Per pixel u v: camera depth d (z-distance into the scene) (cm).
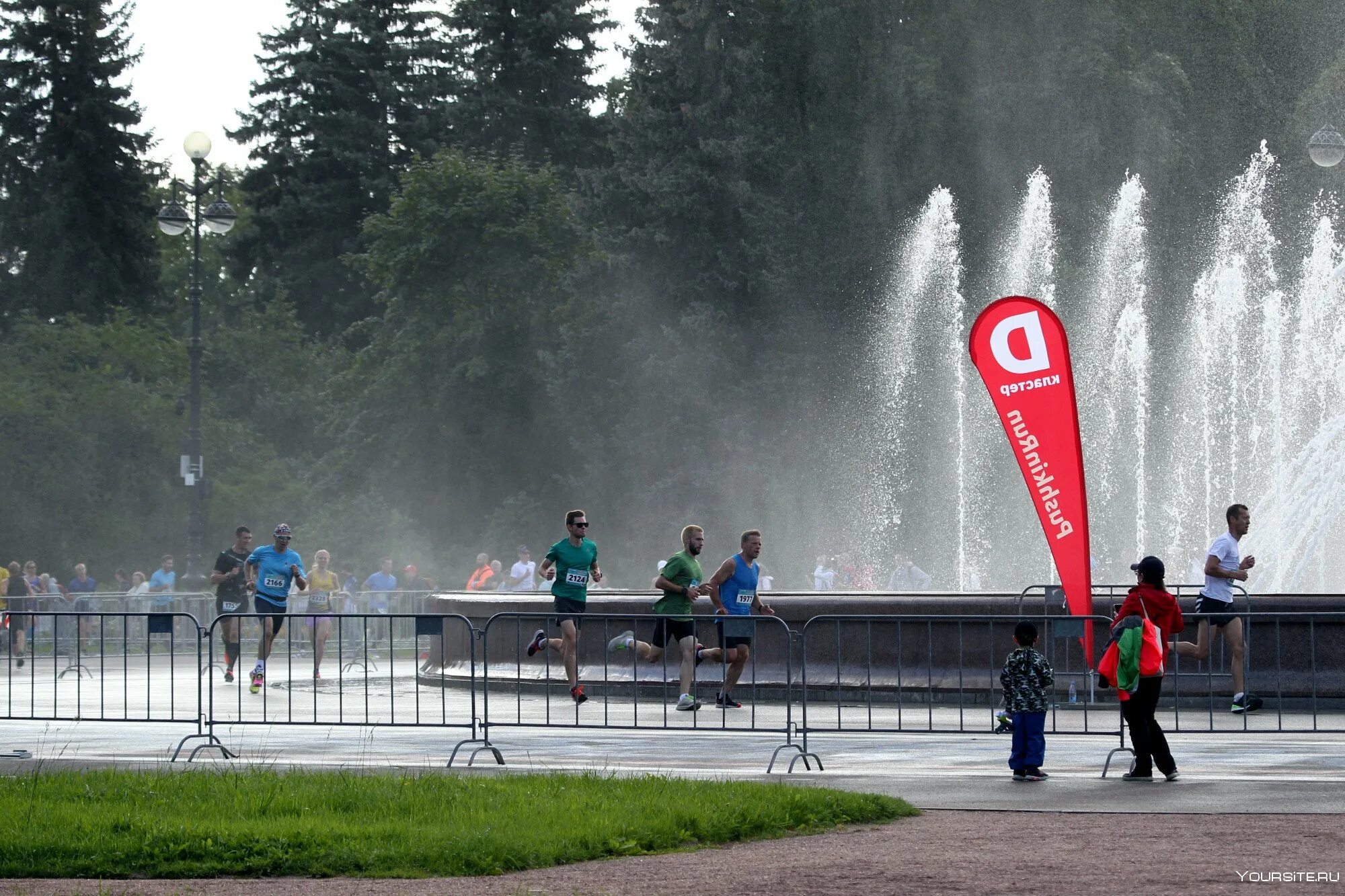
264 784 2377
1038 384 3106
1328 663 3631
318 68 16588
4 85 15000
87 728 3603
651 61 11856
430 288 12775
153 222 15338
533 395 12594
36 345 12275
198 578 8162
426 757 3002
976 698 3775
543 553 12300
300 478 13188
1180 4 11450
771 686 3956
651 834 1980
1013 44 11281
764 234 11288
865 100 11519
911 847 1939
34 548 11288
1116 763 2786
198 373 8262
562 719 3616
